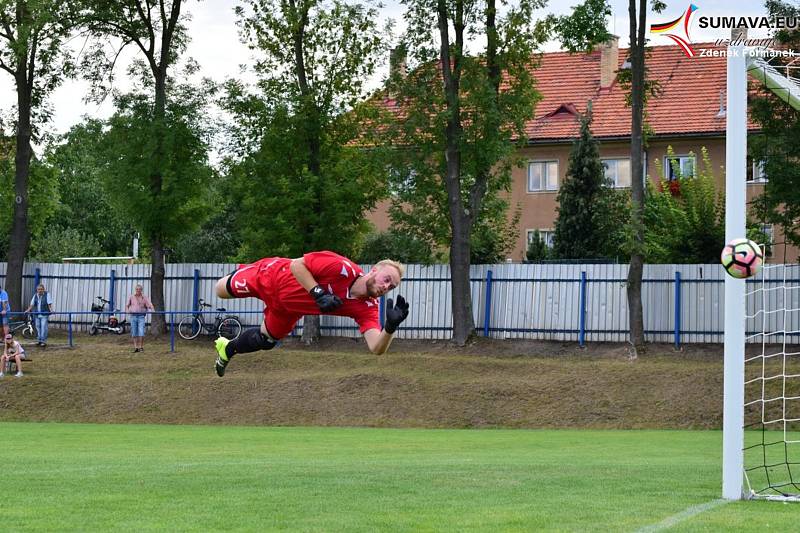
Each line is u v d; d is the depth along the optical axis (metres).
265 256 67.31
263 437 39.59
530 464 26.03
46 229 137.25
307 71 68.94
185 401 53.53
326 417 51.28
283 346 68.81
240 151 68.12
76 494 18.27
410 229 68.81
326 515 15.44
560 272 66.88
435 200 68.44
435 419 50.31
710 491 19.52
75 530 14.09
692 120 95.81
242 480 20.80
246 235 67.19
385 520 14.88
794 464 28.14
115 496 17.94
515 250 101.31
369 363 59.78
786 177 57.78
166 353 63.69
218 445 34.94
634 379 52.59
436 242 69.31
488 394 52.38
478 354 64.62
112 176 70.94
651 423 48.19
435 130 64.75
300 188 67.12
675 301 63.78
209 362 60.12
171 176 69.62
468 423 49.75
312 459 28.23
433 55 65.44
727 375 19.22
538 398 51.69
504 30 65.50
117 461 27.05
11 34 70.94
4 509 16.25
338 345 68.62
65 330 76.50
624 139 96.44
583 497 17.91
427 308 69.75
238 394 54.09
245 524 14.56
